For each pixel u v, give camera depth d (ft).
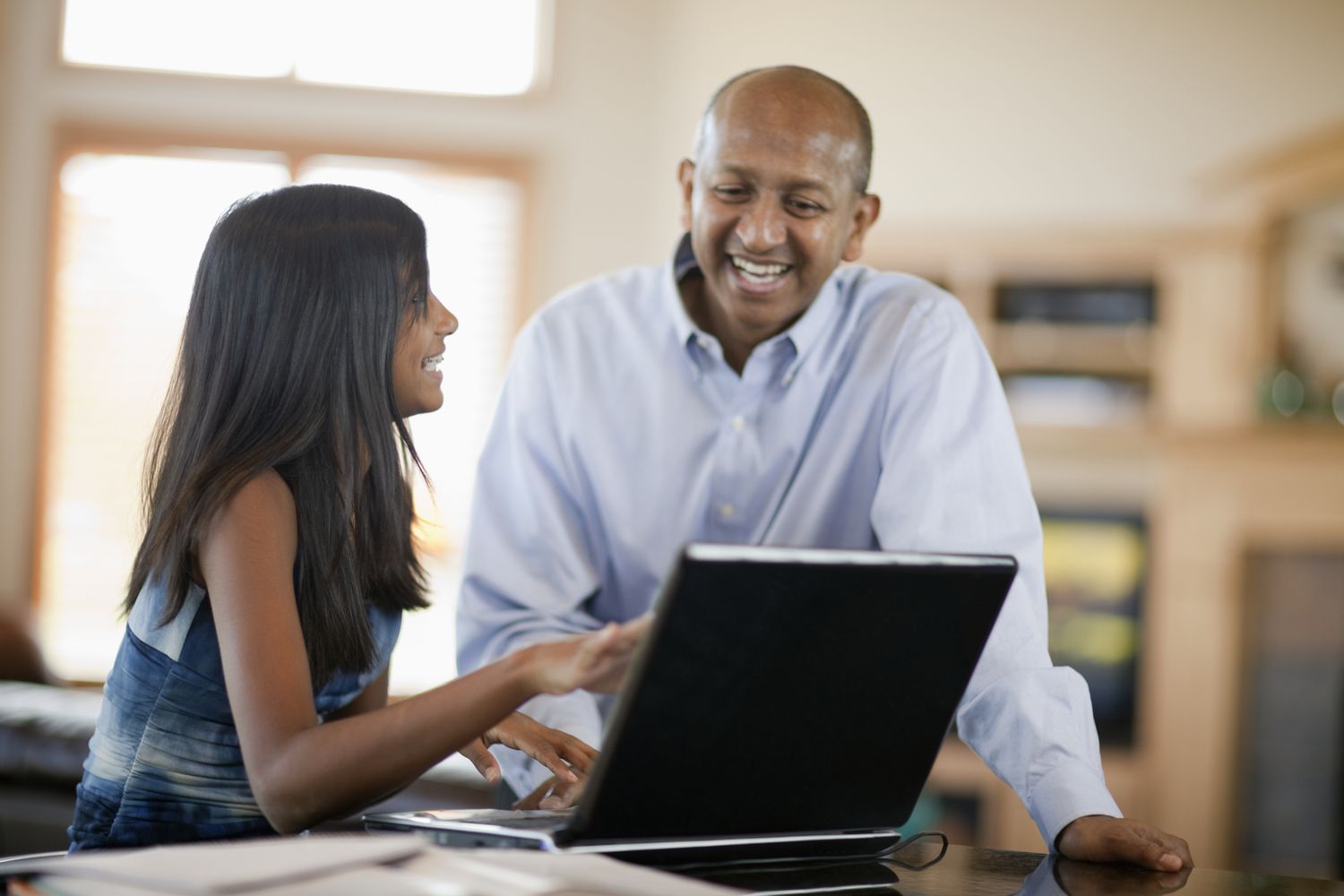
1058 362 21.12
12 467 21.81
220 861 2.94
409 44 21.90
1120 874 3.94
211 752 4.35
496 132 21.68
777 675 3.47
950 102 21.06
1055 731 4.63
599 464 6.22
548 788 4.70
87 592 21.89
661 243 21.42
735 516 6.12
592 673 3.54
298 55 21.89
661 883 3.01
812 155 5.39
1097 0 20.77
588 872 3.07
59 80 21.86
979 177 21.02
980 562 3.71
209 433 4.41
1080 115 20.83
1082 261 20.84
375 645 4.93
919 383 5.75
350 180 21.74
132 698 4.40
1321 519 20.34
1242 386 20.53
